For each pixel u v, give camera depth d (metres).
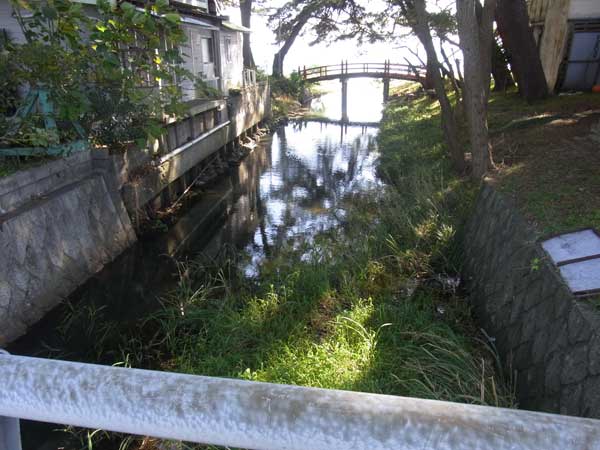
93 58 7.70
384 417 0.58
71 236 7.00
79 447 4.12
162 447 3.96
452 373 4.07
